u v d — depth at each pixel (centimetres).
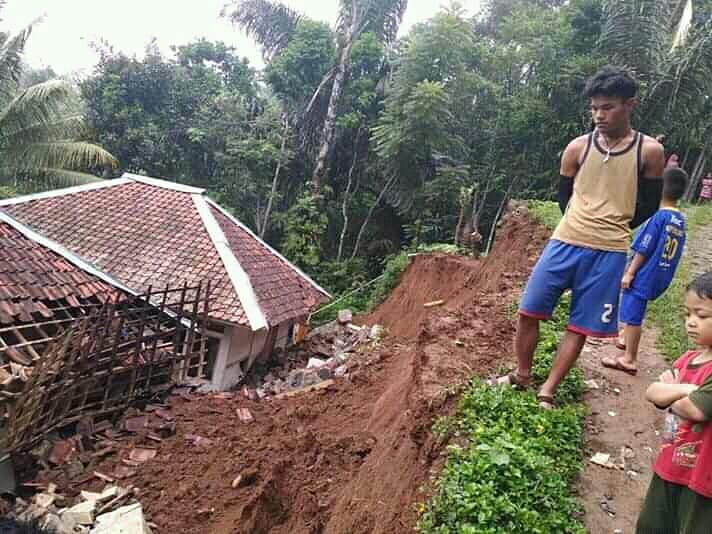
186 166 2433
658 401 265
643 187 373
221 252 1366
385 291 1802
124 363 948
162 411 965
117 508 703
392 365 1033
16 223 1227
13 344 811
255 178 2269
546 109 1767
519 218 1246
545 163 1886
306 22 2297
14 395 688
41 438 784
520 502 341
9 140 1634
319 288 1658
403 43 2292
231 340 1245
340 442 732
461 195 1769
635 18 1565
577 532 331
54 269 1046
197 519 682
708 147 1959
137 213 1504
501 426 406
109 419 933
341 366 1202
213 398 1048
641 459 417
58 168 1742
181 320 1122
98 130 2369
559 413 427
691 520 259
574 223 390
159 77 2441
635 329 511
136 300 1087
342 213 2288
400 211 2144
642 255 492
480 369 514
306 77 2273
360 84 2216
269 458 773
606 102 360
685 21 1334
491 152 1992
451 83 1969
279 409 995
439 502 351
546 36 1867
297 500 653
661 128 1587
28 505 702
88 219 1475
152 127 2341
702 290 261
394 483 477
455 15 1928
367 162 2228
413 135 1845
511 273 889
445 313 688
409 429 498
